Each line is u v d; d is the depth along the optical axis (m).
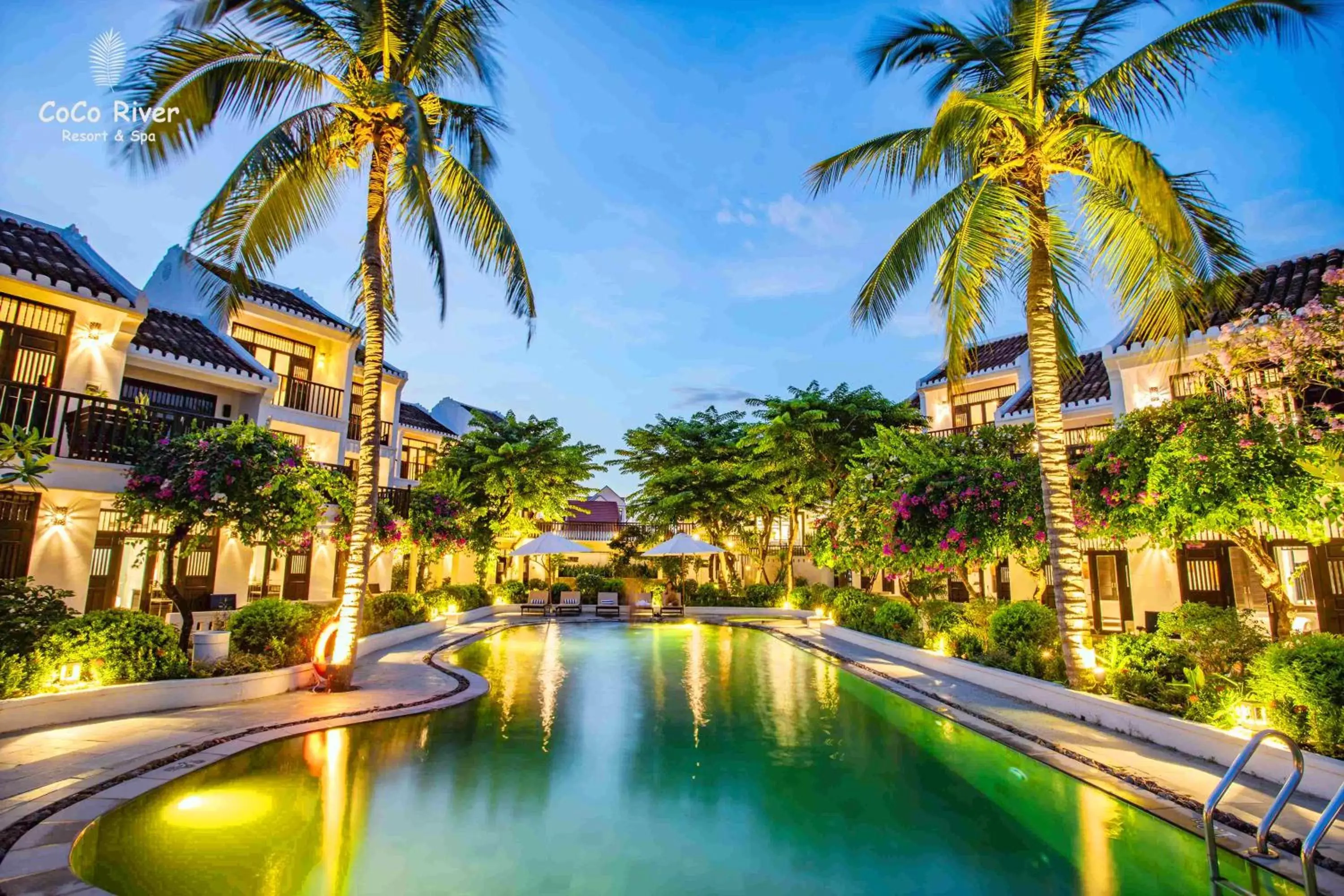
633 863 4.89
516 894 4.39
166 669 8.77
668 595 25.38
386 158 10.45
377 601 15.95
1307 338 8.98
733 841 5.29
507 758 7.32
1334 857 4.53
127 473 11.18
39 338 12.41
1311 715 6.07
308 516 11.04
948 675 11.89
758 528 29.67
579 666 13.80
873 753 7.61
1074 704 8.62
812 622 21.25
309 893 4.32
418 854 4.96
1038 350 9.55
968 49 9.51
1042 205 9.29
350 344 22.38
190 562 16.05
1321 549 13.27
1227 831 5.09
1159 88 8.89
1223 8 8.02
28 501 12.28
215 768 6.61
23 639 7.71
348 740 7.79
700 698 10.62
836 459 23.42
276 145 8.81
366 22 9.75
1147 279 8.88
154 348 15.21
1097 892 4.42
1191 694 7.46
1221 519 8.66
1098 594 18.80
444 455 26.42
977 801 6.13
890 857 5.01
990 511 11.55
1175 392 14.15
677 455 28.58
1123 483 9.73
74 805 5.28
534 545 24.56
